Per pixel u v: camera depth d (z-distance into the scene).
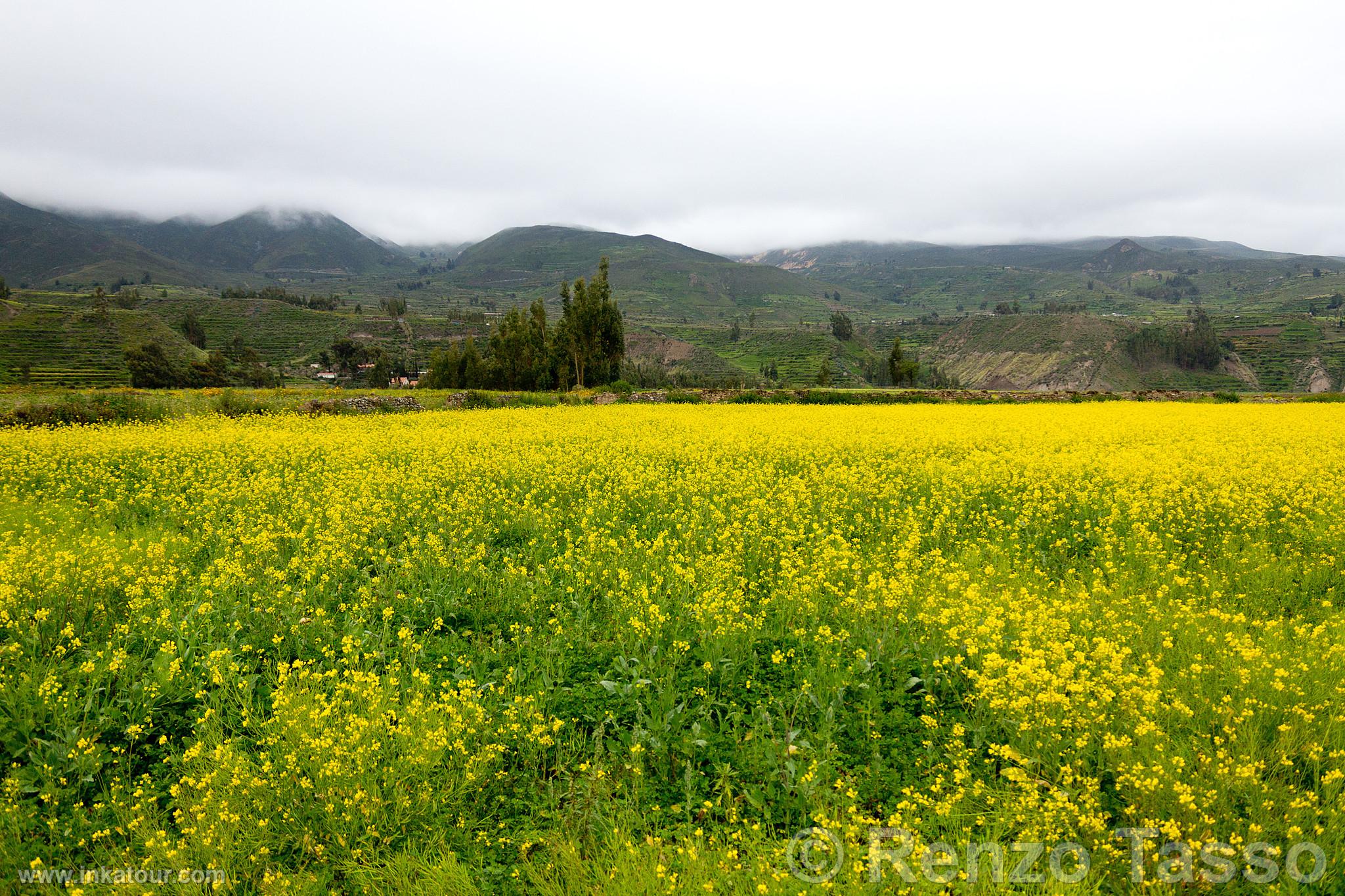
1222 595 8.55
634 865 4.37
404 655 7.49
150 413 32.81
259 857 4.60
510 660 7.47
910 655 7.27
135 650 7.50
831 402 49.94
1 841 4.60
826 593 8.96
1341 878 4.10
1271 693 5.85
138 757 5.77
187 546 10.93
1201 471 15.31
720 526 12.04
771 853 4.45
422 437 23.67
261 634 7.89
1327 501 12.45
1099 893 4.13
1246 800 4.75
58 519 12.62
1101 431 24.38
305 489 15.34
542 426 28.27
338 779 5.01
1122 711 5.71
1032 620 7.38
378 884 4.46
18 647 6.88
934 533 11.39
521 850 4.76
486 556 10.84
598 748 5.72
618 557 10.16
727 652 7.39
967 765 5.54
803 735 5.91
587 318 62.62
